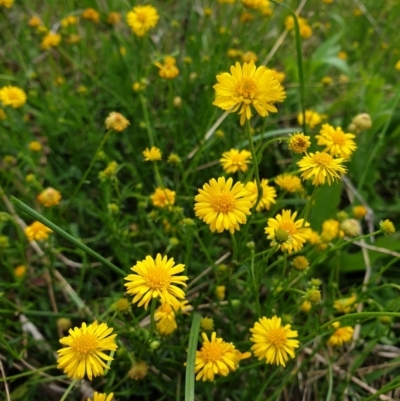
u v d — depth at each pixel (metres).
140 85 0.38
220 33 0.47
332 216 0.37
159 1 0.59
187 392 0.22
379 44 0.54
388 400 0.32
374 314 0.22
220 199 0.22
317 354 0.33
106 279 0.36
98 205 0.40
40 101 0.44
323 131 0.29
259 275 0.27
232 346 0.24
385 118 0.42
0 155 0.42
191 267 0.35
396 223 0.41
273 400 0.29
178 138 0.41
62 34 0.46
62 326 0.30
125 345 0.31
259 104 0.22
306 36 0.46
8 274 0.36
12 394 0.30
